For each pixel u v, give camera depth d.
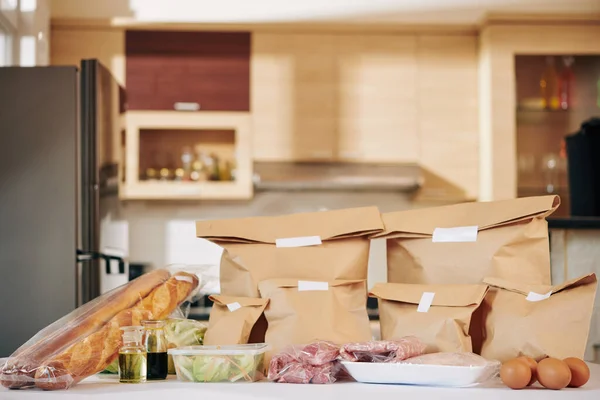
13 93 2.70
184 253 4.65
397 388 1.07
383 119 4.46
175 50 4.42
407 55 4.49
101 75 2.84
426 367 1.07
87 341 1.15
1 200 2.68
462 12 4.67
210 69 4.43
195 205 4.68
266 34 4.46
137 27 4.41
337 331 1.22
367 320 1.27
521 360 1.09
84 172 2.75
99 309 1.22
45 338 1.16
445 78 4.50
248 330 1.25
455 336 1.17
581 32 4.33
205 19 4.59
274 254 1.30
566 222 2.41
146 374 1.18
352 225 1.29
